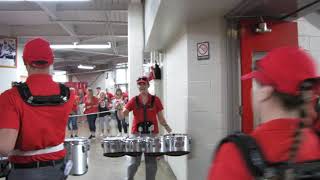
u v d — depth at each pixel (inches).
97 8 359.9
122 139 159.9
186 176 183.8
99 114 492.1
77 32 485.4
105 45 506.6
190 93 176.4
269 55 39.9
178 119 213.5
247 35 161.3
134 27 309.1
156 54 341.7
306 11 150.4
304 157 36.8
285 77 37.4
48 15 394.3
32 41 79.8
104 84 1002.7
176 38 222.4
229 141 38.0
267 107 39.3
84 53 751.7
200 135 173.8
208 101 172.2
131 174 182.2
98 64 941.8
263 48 160.4
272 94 38.7
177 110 218.1
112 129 542.6
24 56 78.7
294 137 37.0
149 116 186.2
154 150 157.8
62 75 979.3
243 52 160.9
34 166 75.9
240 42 162.7
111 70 943.0
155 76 318.7
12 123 72.0
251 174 35.5
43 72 79.3
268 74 38.6
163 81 308.3
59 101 78.6
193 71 176.4
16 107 73.1
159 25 191.9
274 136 37.2
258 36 161.0
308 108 38.1
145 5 285.1
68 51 712.4
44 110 76.0
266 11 152.3
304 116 37.9
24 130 73.9
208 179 39.6
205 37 173.2
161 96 316.8
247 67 160.4
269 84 38.7
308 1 135.2
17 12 398.3
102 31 485.7
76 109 460.4
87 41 558.3
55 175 77.9
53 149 78.2
